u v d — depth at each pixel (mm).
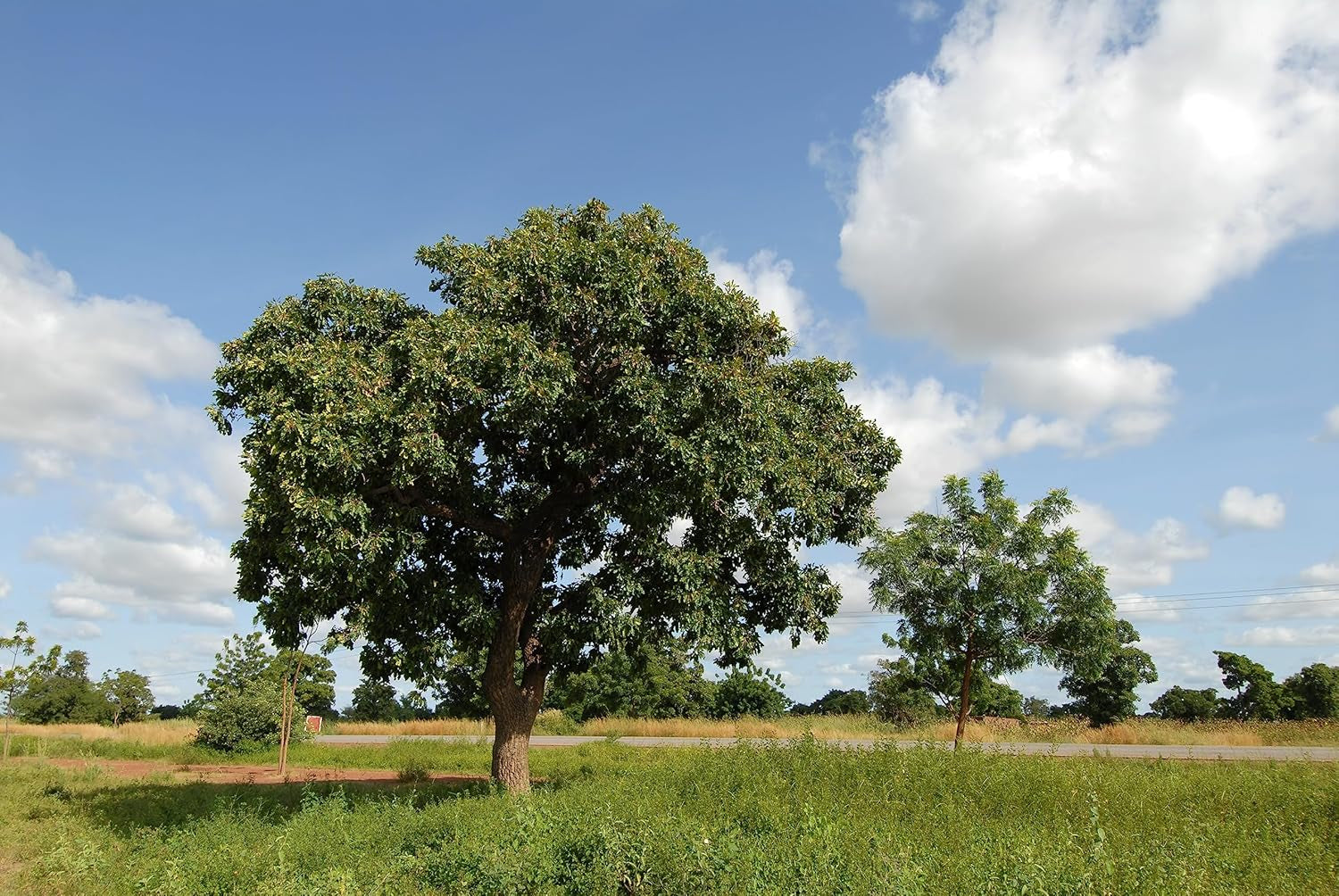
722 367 13062
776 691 47469
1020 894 6766
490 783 13898
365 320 13852
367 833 10516
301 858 9789
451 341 12102
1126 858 7625
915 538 18438
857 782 11820
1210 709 48406
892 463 16500
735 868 7762
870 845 8117
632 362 13000
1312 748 26953
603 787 12383
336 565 12078
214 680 30547
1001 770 12164
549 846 8773
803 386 15445
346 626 13141
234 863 9367
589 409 13523
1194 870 7391
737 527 14875
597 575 14227
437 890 8562
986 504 18453
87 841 10711
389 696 60188
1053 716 43000
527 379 12188
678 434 13203
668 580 13953
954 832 9156
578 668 16016
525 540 14859
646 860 8039
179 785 18484
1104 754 21516
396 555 12648
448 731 41125
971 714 35344
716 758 13820
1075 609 17734
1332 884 7852
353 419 11617
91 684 52094
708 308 13734
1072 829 9250
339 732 43562
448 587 13922
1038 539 17844
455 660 15375
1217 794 11453
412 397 12164
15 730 37219
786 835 8898
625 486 13906
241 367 12844
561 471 14805
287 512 12078
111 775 21828
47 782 18812
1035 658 17875
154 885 9180
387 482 12578
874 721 36094
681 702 45938
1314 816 10328
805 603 15625
